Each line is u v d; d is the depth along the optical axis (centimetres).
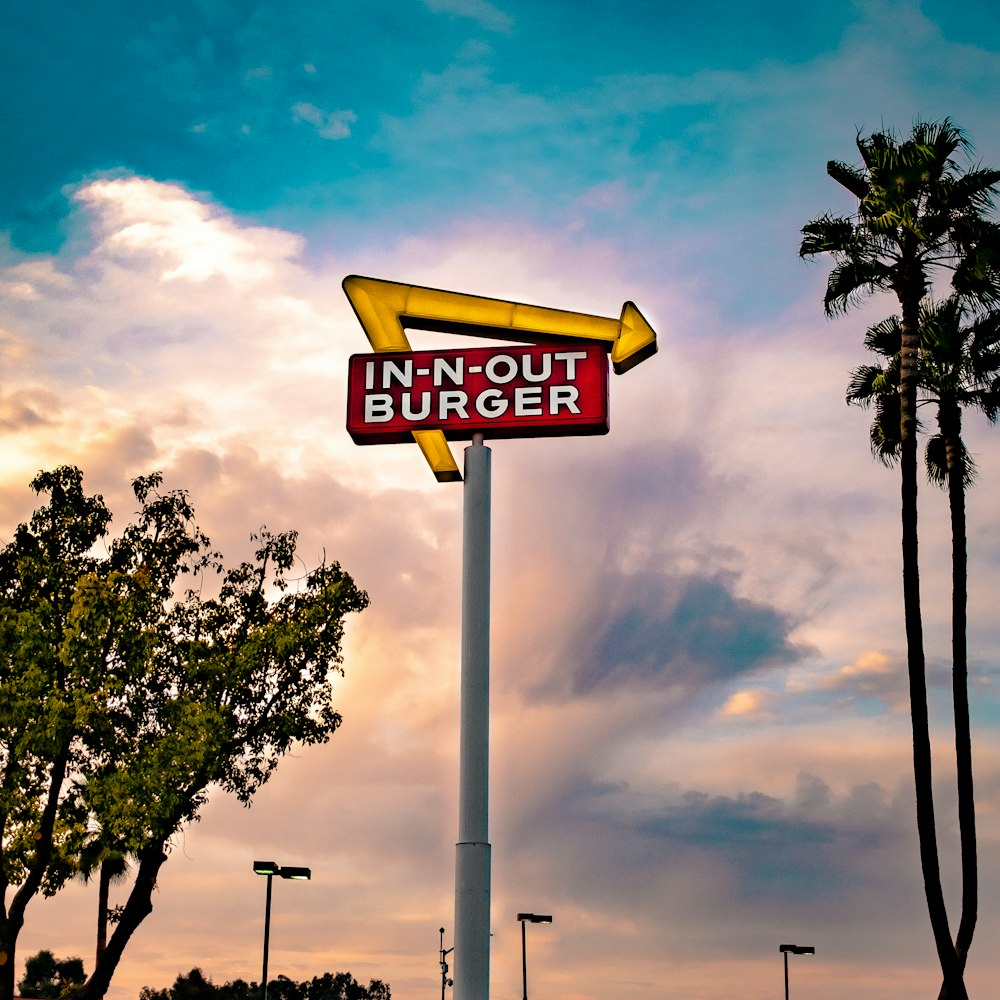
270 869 4331
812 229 3650
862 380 4003
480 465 2253
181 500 3947
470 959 1991
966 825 3709
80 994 3728
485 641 2156
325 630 4012
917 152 3462
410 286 2330
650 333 2289
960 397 3988
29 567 3691
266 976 4266
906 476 3506
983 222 3462
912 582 3444
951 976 3241
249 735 3938
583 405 2230
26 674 3547
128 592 3722
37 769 3675
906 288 3566
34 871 3641
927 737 3366
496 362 2269
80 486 3853
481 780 2080
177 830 3862
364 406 2289
